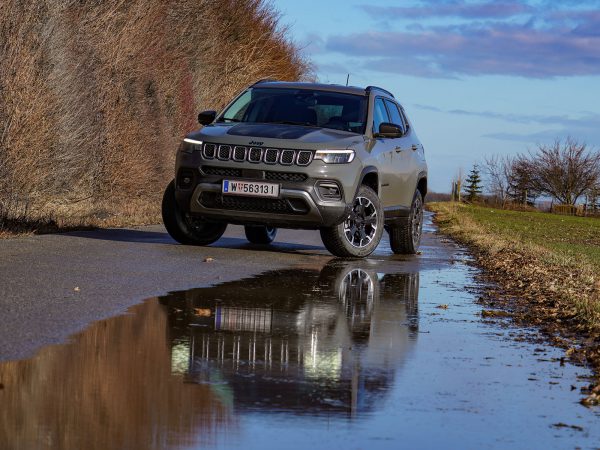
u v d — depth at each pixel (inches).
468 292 342.3
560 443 144.2
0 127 556.4
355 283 350.0
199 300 278.7
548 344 235.6
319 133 443.2
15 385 161.9
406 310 286.7
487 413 161.2
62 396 155.7
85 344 201.8
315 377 182.9
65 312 240.1
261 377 179.9
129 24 806.5
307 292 314.8
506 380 189.5
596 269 475.5
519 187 3321.9
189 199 439.2
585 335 251.3
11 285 279.1
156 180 822.5
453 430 148.8
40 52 616.7
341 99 480.4
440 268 436.8
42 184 626.8
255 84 498.3
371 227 457.7
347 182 431.2
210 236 478.6
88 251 392.8
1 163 548.7
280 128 447.8
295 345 217.0
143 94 842.8
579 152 3289.9
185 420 144.9
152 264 362.3
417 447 138.0
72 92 683.4
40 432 134.5
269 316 258.4
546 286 364.5
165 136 871.7
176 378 174.4
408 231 517.0
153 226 595.2
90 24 750.5
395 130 472.1
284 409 155.7
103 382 167.5
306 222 428.8
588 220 1873.8
